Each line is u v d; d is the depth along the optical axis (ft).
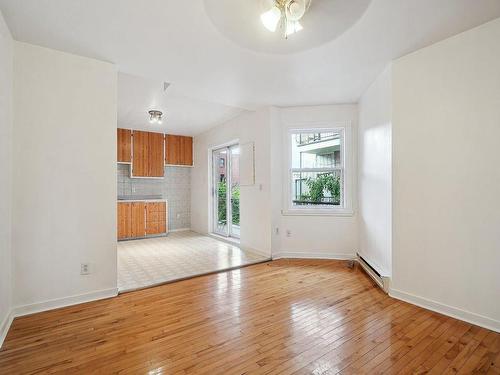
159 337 6.22
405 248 8.23
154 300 8.30
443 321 6.95
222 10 6.02
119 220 17.97
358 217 12.70
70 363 5.29
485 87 6.63
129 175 19.80
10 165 6.98
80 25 6.56
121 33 6.91
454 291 7.18
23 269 7.23
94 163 8.25
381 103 9.46
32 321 6.91
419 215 7.89
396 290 8.46
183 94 11.57
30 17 6.23
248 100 12.38
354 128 12.76
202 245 16.24
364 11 6.01
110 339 6.13
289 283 9.80
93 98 8.23
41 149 7.49
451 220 7.24
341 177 13.25
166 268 11.48
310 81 10.12
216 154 19.71
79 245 8.02
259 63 8.59
